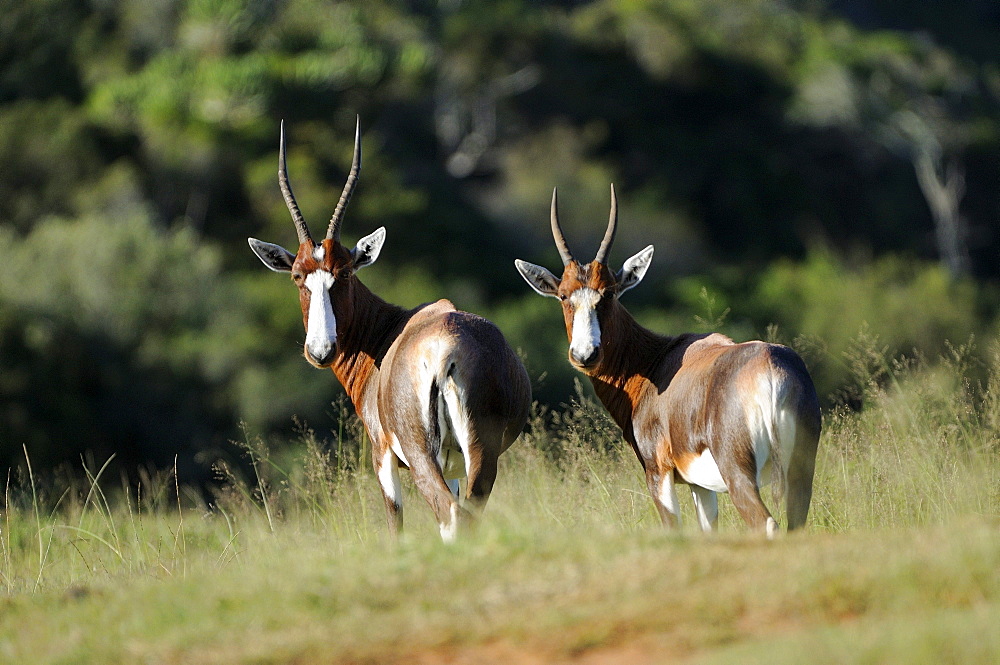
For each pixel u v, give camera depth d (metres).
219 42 126.94
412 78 134.00
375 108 140.88
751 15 181.38
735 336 100.94
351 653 15.34
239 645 16.09
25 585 24.78
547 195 147.50
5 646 17.67
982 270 170.88
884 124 168.75
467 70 156.38
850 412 27.31
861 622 14.67
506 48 157.88
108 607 18.88
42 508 35.69
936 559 16.22
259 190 117.06
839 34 189.50
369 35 135.00
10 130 117.19
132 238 91.94
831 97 167.50
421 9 158.00
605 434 28.73
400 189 127.75
